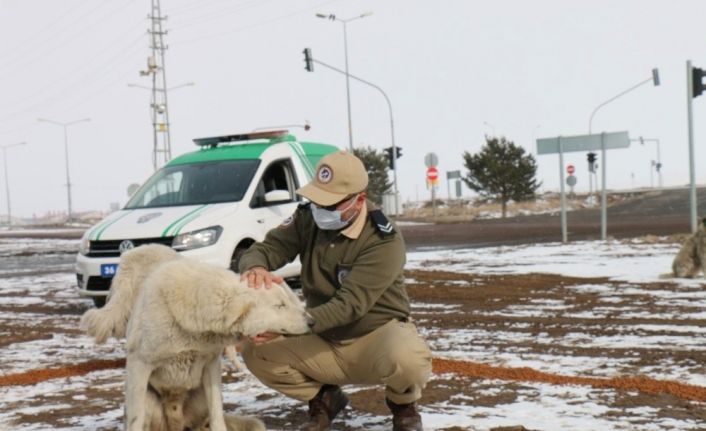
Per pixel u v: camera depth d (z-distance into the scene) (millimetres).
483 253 22078
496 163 57875
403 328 5242
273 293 4895
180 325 4812
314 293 5469
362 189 5148
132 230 11375
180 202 12469
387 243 5207
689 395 6379
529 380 7062
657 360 7801
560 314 11023
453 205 73750
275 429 5715
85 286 11500
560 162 25344
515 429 5492
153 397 5223
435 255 21891
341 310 5047
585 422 5645
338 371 5457
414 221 53312
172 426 5371
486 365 7551
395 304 5348
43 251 31281
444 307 12039
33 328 10906
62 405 6598
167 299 4824
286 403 6469
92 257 11523
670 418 5730
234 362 7414
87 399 6797
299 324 4887
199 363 5070
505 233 32812
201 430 5508
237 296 4770
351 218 5184
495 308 11781
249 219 11984
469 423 5656
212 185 12570
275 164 13016
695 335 9148
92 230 11773
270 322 4809
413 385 5195
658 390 6562
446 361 7750
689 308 11266
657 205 57625
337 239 5281
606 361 7824
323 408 5645
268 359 5465
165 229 11250
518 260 19484
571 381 6957
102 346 9391
